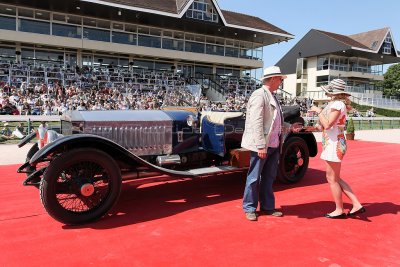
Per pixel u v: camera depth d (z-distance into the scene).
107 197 3.91
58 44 25.42
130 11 25.55
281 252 3.11
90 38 27.12
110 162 3.87
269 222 3.87
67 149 3.81
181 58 30.88
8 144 10.44
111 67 28.42
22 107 14.98
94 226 3.74
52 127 5.25
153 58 30.58
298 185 5.64
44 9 24.86
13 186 5.45
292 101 28.11
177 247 3.21
